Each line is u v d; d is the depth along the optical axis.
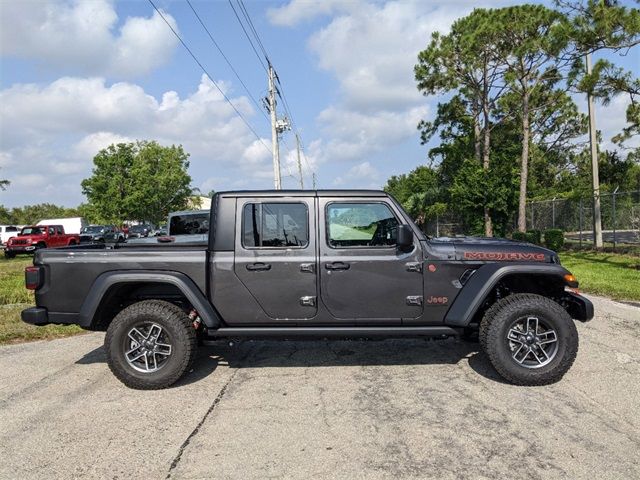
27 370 5.49
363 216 4.96
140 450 3.59
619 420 3.96
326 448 3.57
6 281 13.75
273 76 26.12
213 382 5.02
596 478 3.13
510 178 26.81
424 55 28.83
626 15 11.87
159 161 52.91
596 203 19.06
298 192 4.98
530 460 3.36
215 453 3.53
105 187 51.09
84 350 6.32
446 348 6.06
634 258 15.56
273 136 26.59
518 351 4.75
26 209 81.75
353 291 4.87
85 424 4.04
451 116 36.81
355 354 5.89
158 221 54.22
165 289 5.29
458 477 3.16
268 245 4.93
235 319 4.93
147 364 4.82
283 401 4.47
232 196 4.98
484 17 25.47
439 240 5.17
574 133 40.16
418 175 42.59
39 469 3.35
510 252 4.93
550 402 4.34
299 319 4.92
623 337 6.39
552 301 4.76
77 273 4.87
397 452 3.50
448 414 4.12
